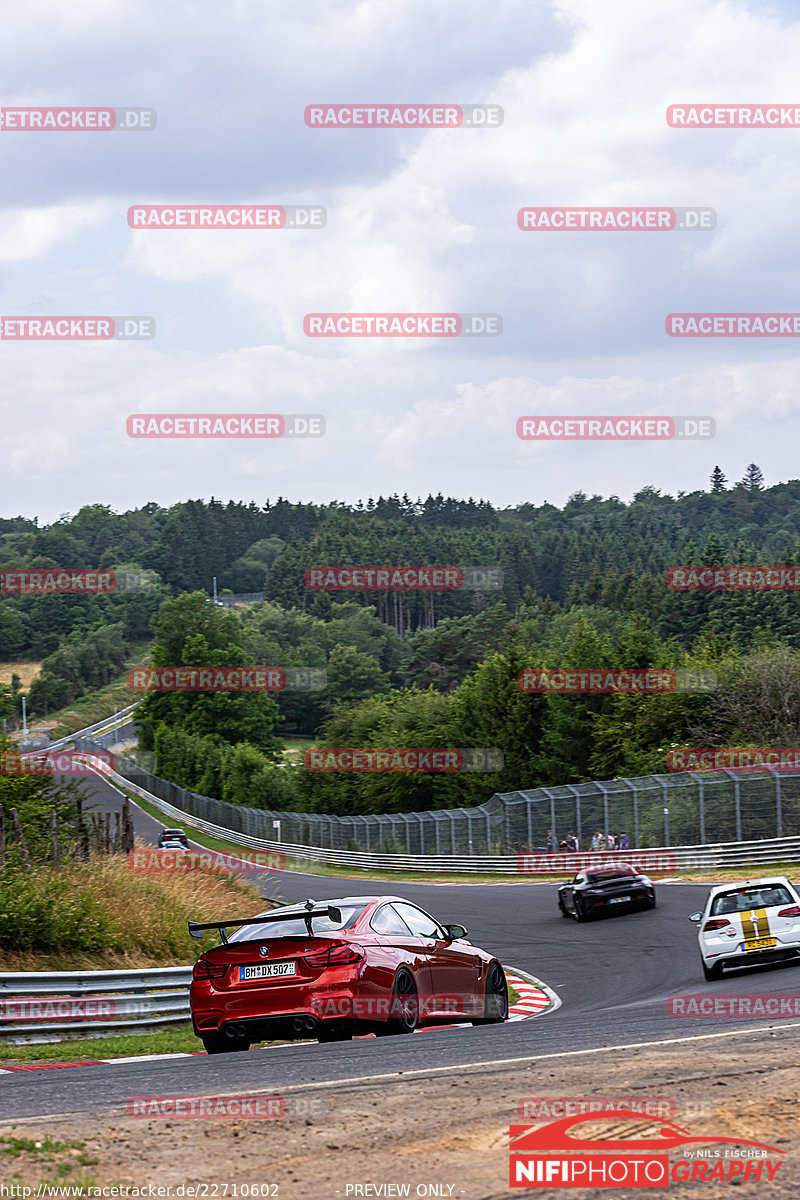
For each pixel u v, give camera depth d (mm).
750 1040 11750
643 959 28469
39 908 23031
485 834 69625
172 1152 7652
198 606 184125
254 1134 8062
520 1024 16016
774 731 67312
